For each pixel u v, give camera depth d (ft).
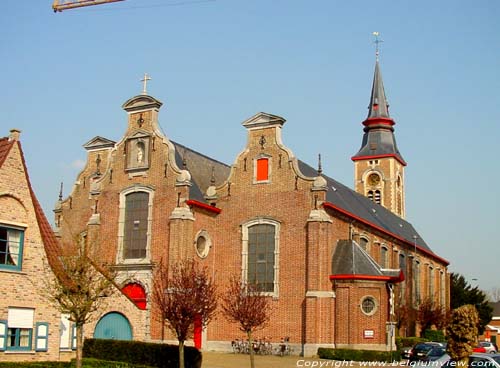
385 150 256.32
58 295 79.92
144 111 141.38
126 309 126.00
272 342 128.47
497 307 358.43
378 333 125.90
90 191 144.25
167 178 135.23
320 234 127.13
